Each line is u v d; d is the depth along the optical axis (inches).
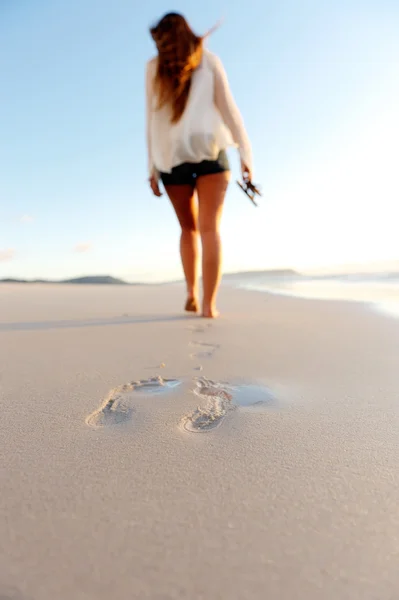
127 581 21.8
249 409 46.4
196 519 26.8
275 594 21.0
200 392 52.1
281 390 52.9
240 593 21.1
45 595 20.9
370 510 27.7
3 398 50.1
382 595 21.0
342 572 22.4
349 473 32.4
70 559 23.3
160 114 123.3
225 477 31.9
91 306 167.5
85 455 35.5
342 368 63.1
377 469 33.0
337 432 39.9
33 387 54.3
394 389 52.7
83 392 52.2
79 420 43.2
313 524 26.3
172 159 122.5
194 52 116.3
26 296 225.1
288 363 66.4
